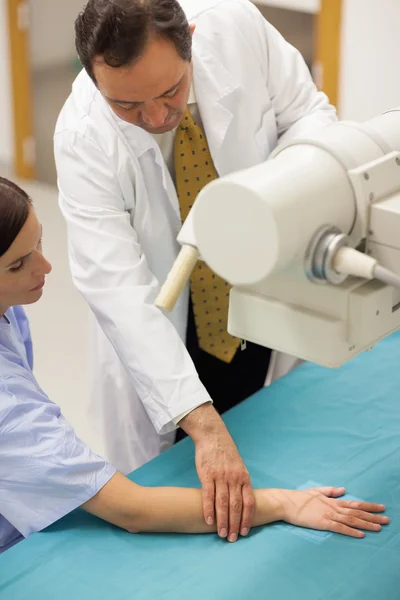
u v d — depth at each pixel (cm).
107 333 151
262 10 366
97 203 153
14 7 473
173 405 140
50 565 126
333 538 131
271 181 88
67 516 139
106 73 123
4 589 122
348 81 361
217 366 194
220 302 176
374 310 98
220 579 123
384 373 180
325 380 177
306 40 375
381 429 160
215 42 164
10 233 123
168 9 120
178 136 162
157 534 134
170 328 148
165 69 122
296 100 178
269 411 167
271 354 203
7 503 131
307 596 119
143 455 192
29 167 516
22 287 131
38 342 332
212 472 134
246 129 169
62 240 421
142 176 158
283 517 135
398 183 102
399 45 336
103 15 117
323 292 98
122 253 151
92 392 194
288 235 86
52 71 491
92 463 132
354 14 344
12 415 127
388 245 98
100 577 124
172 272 99
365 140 102
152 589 121
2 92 503
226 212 87
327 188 93
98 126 154
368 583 121
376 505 137
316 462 150
